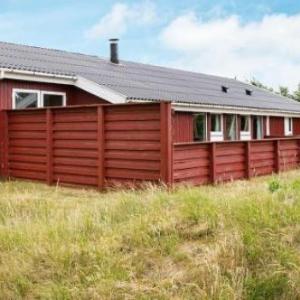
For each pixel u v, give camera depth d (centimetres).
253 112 2169
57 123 1154
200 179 1084
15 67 1329
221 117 2106
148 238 519
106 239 535
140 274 466
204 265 452
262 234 488
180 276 448
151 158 996
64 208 793
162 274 461
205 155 1098
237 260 454
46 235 564
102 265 479
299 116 2658
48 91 1448
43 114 1183
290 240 474
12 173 1263
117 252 508
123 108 1033
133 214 618
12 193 1034
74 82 1496
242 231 492
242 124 2264
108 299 434
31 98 1406
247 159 1230
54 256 503
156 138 988
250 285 424
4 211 788
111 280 450
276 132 2567
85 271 479
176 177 1016
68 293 446
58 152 1155
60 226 595
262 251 459
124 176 1038
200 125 1962
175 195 669
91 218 614
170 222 548
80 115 1109
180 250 491
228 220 526
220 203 585
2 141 1274
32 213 776
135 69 2136
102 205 701
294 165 1438
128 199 680
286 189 643
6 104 1340
